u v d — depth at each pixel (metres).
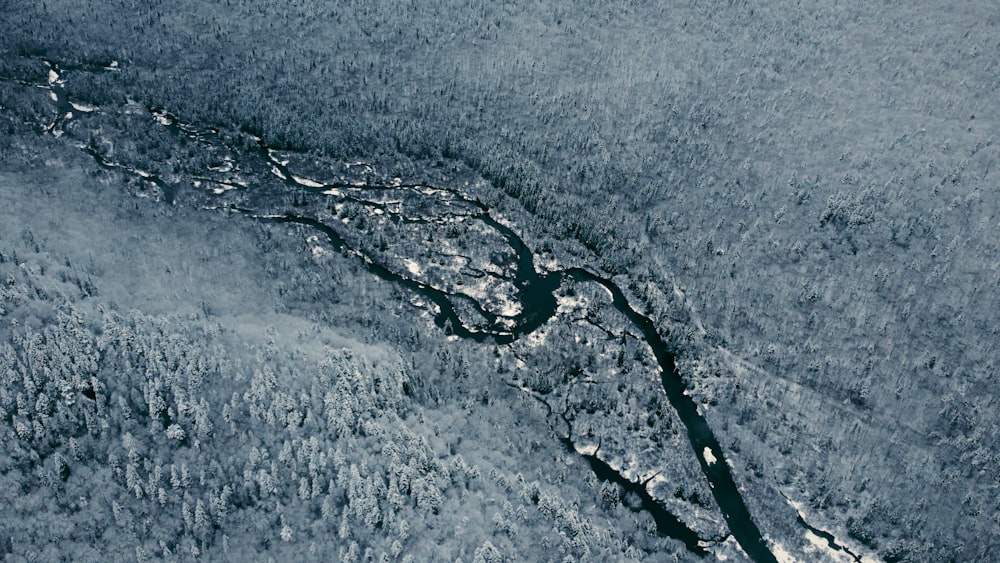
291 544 92.81
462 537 95.25
